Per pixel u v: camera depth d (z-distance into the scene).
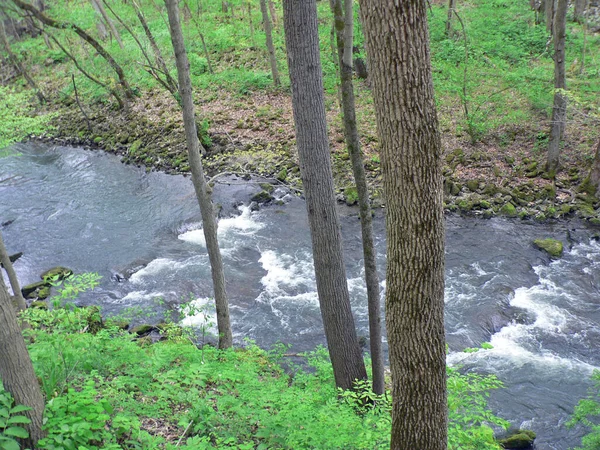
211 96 24.31
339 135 19.86
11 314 4.55
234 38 27.95
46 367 5.88
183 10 27.88
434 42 23.11
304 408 6.24
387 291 4.16
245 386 7.06
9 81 31.19
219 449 5.34
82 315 7.43
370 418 6.05
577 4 26.22
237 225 16.17
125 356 7.20
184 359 8.19
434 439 4.40
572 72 21.08
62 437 4.75
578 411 6.86
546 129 18.39
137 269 14.07
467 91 19.20
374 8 3.42
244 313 12.20
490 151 18.08
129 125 23.61
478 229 15.12
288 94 23.80
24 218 17.28
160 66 18.08
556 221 15.23
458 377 6.45
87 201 18.39
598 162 15.62
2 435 4.36
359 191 6.55
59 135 24.84
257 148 19.97
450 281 13.00
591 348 10.60
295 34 6.26
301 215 16.56
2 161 22.47
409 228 3.80
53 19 21.83
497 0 25.78
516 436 8.24
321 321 11.83
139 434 5.25
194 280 13.43
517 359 10.36
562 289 12.48
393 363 4.32
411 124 3.56
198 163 8.14
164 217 16.95
